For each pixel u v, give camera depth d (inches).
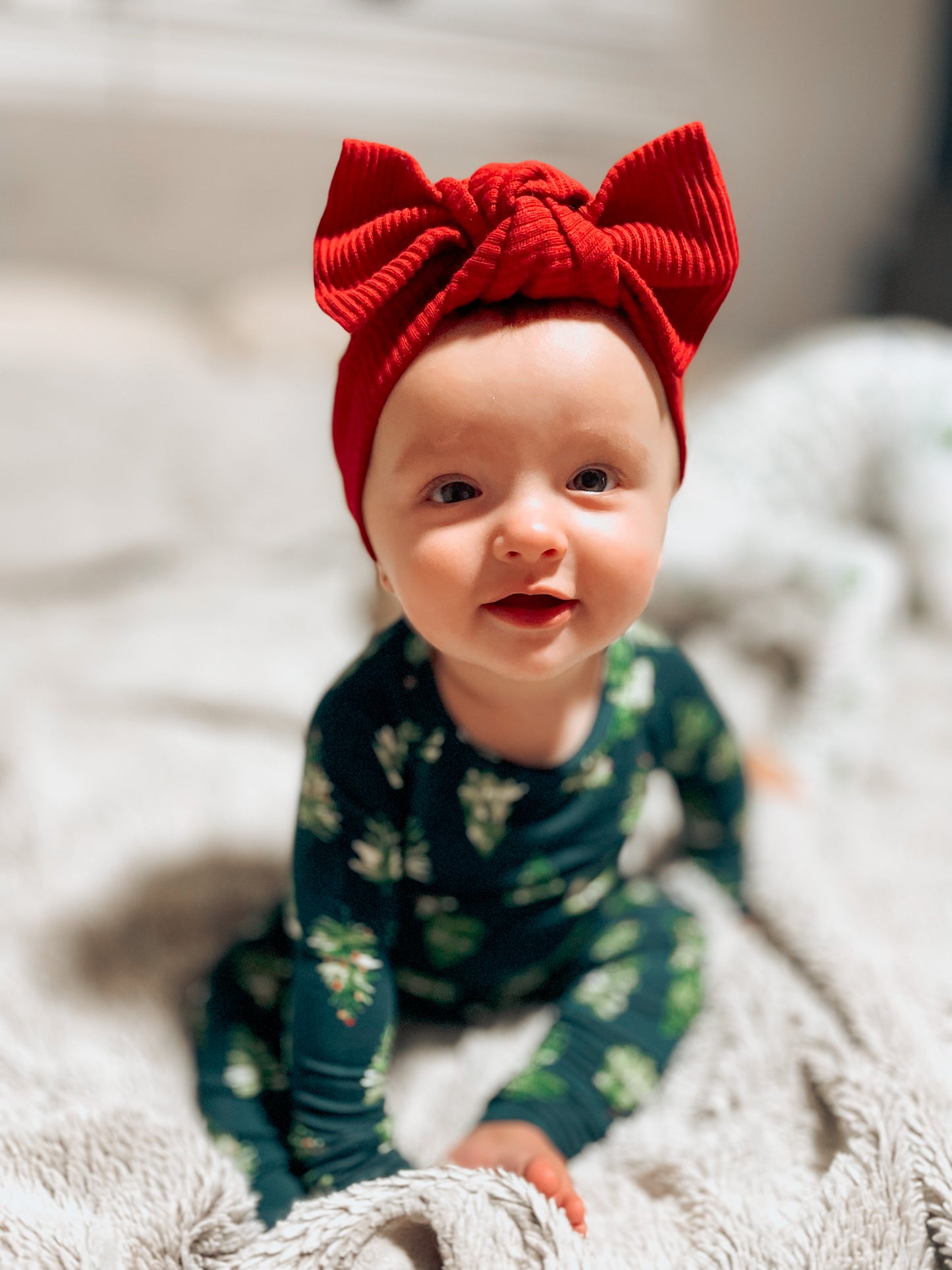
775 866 29.4
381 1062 21.7
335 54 78.8
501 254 17.4
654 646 25.5
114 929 28.6
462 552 17.9
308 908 21.9
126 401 59.7
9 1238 18.6
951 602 48.8
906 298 90.1
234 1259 19.1
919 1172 20.3
